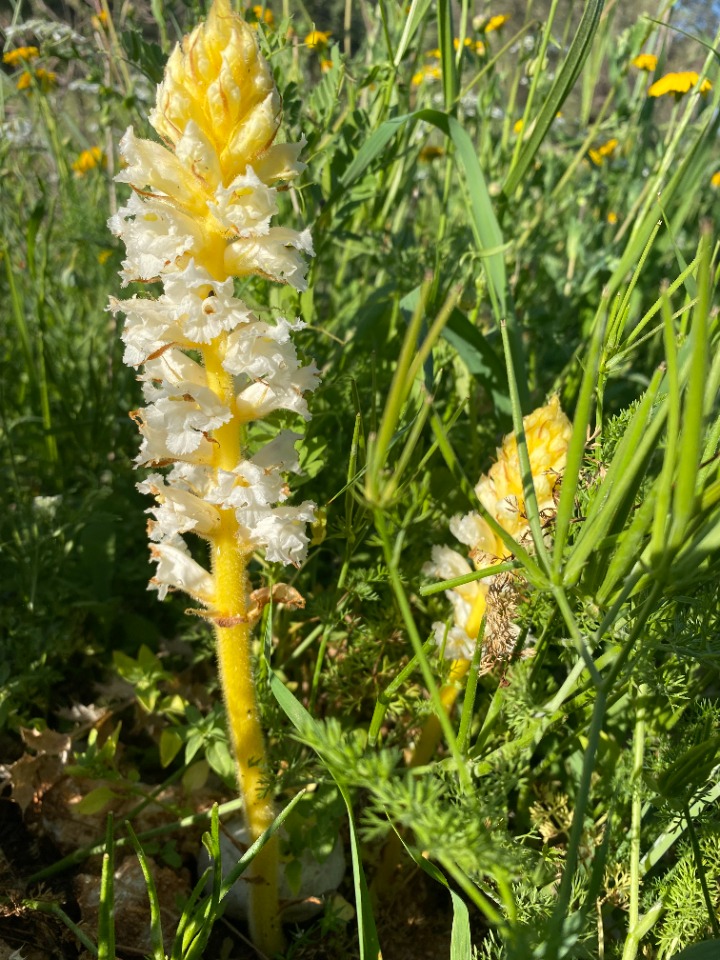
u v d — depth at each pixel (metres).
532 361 0.51
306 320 0.42
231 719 0.28
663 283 0.29
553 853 0.27
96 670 0.43
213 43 0.22
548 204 0.59
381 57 0.51
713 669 0.28
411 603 0.39
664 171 0.41
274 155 0.24
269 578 0.35
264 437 0.39
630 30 0.63
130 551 0.49
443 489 0.40
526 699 0.26
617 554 0.22
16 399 0.58
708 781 0.28
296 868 0.30
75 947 0.30
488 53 0.59
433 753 0.33
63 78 0.74
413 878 0.33
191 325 0.23
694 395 0.15
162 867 0.33
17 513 0.45
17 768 0.34
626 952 0.25
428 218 0.70
